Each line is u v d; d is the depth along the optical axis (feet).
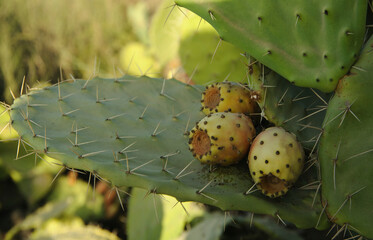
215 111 3.25
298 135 3.14
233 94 3.24
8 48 10.01
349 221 2.99
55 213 6.28
